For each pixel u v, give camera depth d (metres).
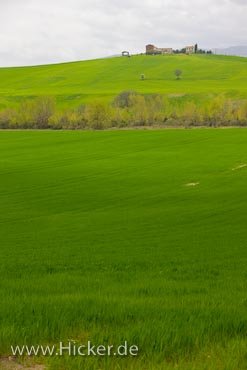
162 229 36.81
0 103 180.38
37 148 98.12
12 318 7.99
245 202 49.53
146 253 24.89
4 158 86.19
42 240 32.12
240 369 6.15
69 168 74.94
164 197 53.69
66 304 8.98
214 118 138.75
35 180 65.19
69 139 110.06
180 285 13.11
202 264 19.98
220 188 58.38
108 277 15.41
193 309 8.70
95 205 50.06
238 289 13.02
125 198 53.56
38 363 6.42
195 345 6.86
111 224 39.75
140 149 93.94
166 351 6.66
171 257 22.91
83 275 16.34
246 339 7.11
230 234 33.75
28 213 46.22
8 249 27.50
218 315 8.25
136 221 41.09
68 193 56.72
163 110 145.38
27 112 142.88
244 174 67.56
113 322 7.97
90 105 140.12
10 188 59.91
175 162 78.81
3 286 12.77
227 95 181.88
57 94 197.62
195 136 108.56
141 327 7.42
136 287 12.38
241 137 105.19
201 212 44.81
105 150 93.75
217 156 83.88
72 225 39.66
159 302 9.66
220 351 6.66
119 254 24.34
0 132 127.81
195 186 59.94
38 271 17.66
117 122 138.62
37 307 8.73
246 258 22.55
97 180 65.06
